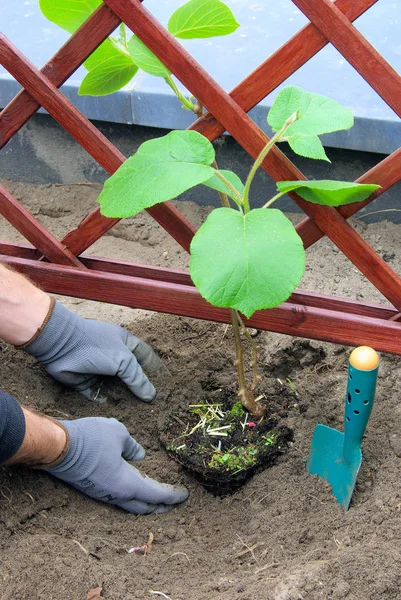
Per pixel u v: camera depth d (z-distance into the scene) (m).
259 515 1.08
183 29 1.05
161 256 1.49
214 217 0.96
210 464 1.10
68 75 1.11
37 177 1.64
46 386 1.21
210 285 0.92
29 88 1.12
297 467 1.12
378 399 1.19
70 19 1.09
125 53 1.08
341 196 1.03
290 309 1.18
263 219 0.95
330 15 0.99
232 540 1.07
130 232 1.54
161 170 0.95
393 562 0.94
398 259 1.44
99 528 1.06
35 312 1.14
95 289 1.25
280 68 1.04
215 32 1.05
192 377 1.24
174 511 1.12
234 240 0.93
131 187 0.95
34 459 1.02
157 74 1.06
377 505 1.04
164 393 1.22
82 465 1.06
